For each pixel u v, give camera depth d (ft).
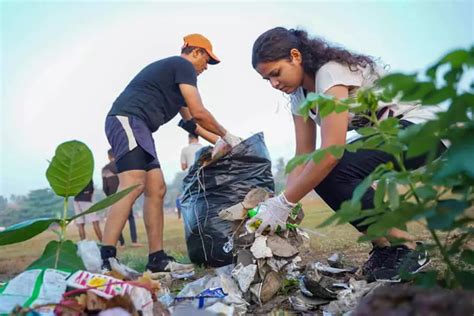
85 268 4.36
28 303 3.78
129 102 10.24
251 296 6.40
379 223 3.30
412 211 3.17
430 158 2.85
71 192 4.42
